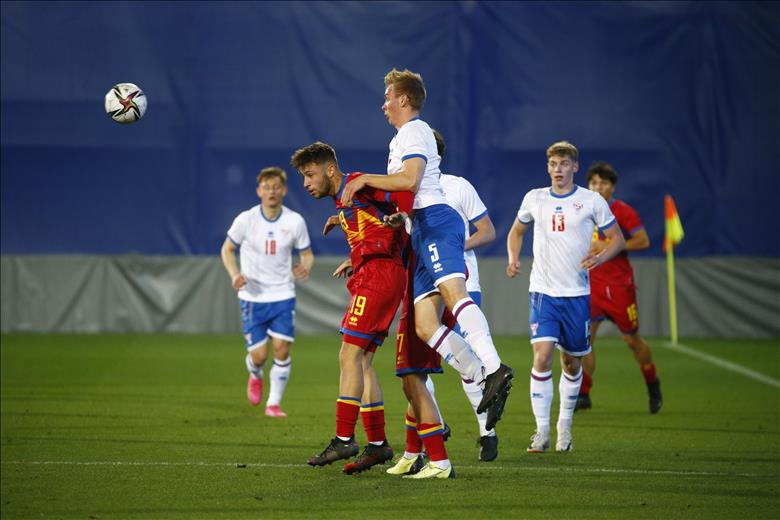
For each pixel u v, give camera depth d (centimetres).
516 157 6038
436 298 2075
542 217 2545
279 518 1716
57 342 5388
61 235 6025
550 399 2491
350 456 2078
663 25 6031
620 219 3250
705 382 4056
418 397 2083
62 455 2328
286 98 6059
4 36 6016
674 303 5694
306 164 2084
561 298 2505
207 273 5947
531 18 6041
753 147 6016
